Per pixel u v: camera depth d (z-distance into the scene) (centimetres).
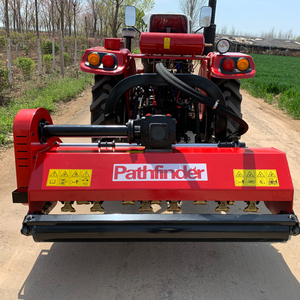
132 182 193
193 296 199
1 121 579
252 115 783
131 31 406
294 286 209
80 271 221
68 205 205
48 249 246
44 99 796
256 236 184
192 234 183
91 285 207
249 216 184
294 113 767
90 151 211
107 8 1798
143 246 252
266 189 191
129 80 260
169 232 183
